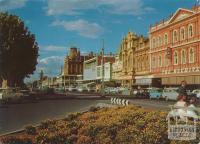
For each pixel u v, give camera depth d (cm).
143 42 8869
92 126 1259
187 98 1555
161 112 1391
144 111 1493
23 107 3753
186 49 6650
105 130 1229
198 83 6156
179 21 6894
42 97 6006
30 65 5912
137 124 1194
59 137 1260
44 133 1281
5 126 2017
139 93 6350
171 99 5138
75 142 1242
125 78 9925
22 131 1647
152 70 8088
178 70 6869
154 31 7994
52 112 2989
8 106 3881
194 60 6384
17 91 5388
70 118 1783
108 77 12225
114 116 1501
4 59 5569
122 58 10462
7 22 5597
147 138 1057
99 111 2005
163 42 7556
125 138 1118
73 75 19825
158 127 1115
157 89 5797
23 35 5756
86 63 16175
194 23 6397
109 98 6006
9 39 5544
